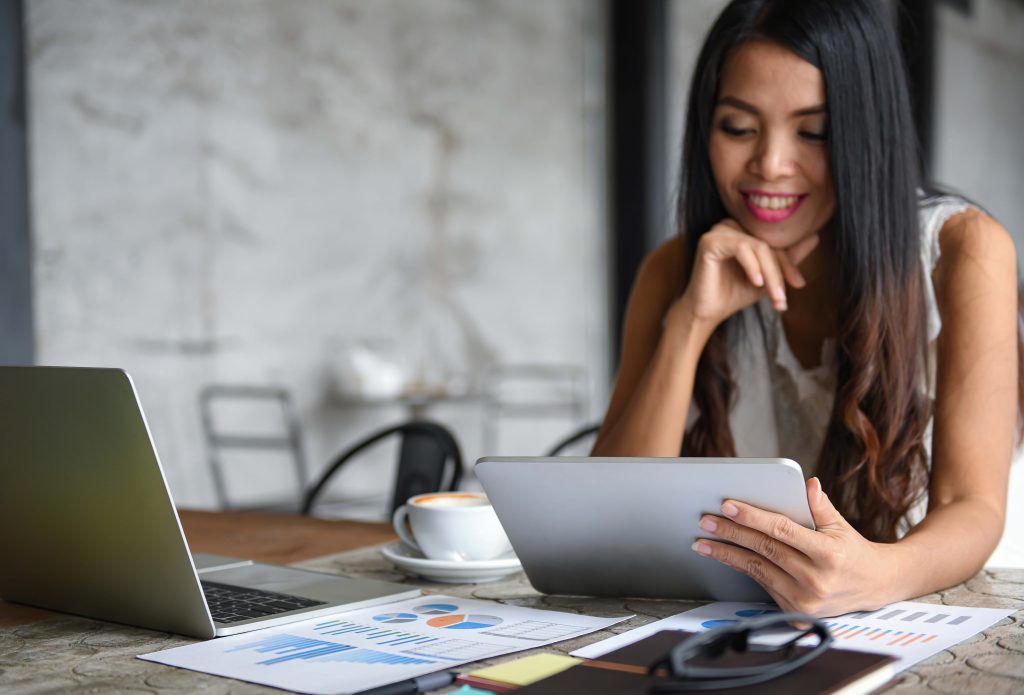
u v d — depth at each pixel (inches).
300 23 161.5
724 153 49.1
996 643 29.5
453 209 186.2
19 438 33.2
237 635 31.4
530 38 200.4
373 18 172.2
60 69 134.0
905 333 49.0
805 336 57.5
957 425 45.4
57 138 133.8
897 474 50.1
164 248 145.2
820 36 45.8
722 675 23.7
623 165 216.1
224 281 152.3
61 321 134.4
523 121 199.0
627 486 32.9
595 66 214.2
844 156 47.1
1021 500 54.1
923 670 26.9
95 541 32.4
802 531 31.4
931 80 201.5
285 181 159.9
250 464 155.8
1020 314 49.8
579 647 29.8
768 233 49.8
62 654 30.1
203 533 53.1
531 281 200.8
